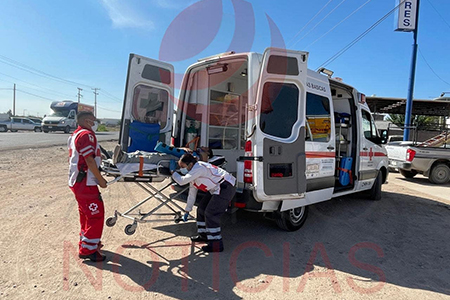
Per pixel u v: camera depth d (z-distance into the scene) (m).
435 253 4.28
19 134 25.12
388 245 4.52
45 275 3.26
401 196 7.90
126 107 4.62
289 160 4.20
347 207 6.56
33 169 9.38
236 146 6.18
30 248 3.88
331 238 4.69
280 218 4.64
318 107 5.08
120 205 5.96
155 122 5.09
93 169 3.42
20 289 2.98
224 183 3.97
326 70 5.68
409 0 14.62
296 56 4.18
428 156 10.34
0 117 31.17
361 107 6.57
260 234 4.74
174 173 3.85
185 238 4.45
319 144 5.00
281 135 4.19
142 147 4.81
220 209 3.98
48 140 19.34
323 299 3.04
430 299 3.10
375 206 6.71
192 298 2.96
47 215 5.12
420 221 5.74
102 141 20.95
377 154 7.09
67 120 28.56
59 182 7.71
